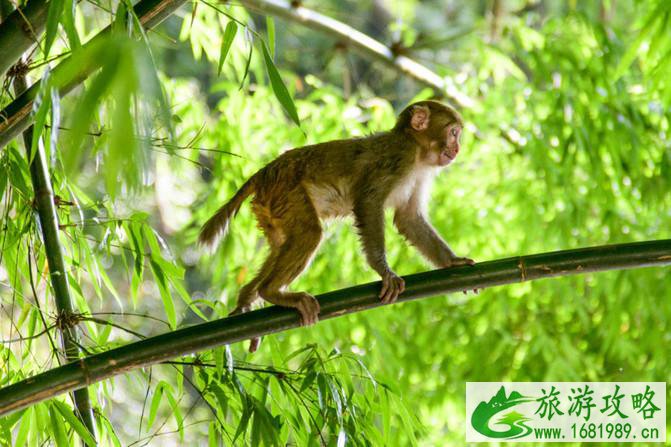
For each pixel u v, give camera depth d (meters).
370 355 13.71
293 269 8.78
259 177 9.33
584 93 14.34
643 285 14.09
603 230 15.03
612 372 14.70
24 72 8.26
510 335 15.09
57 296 8.09
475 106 15.05
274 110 14.77
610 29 14.77
